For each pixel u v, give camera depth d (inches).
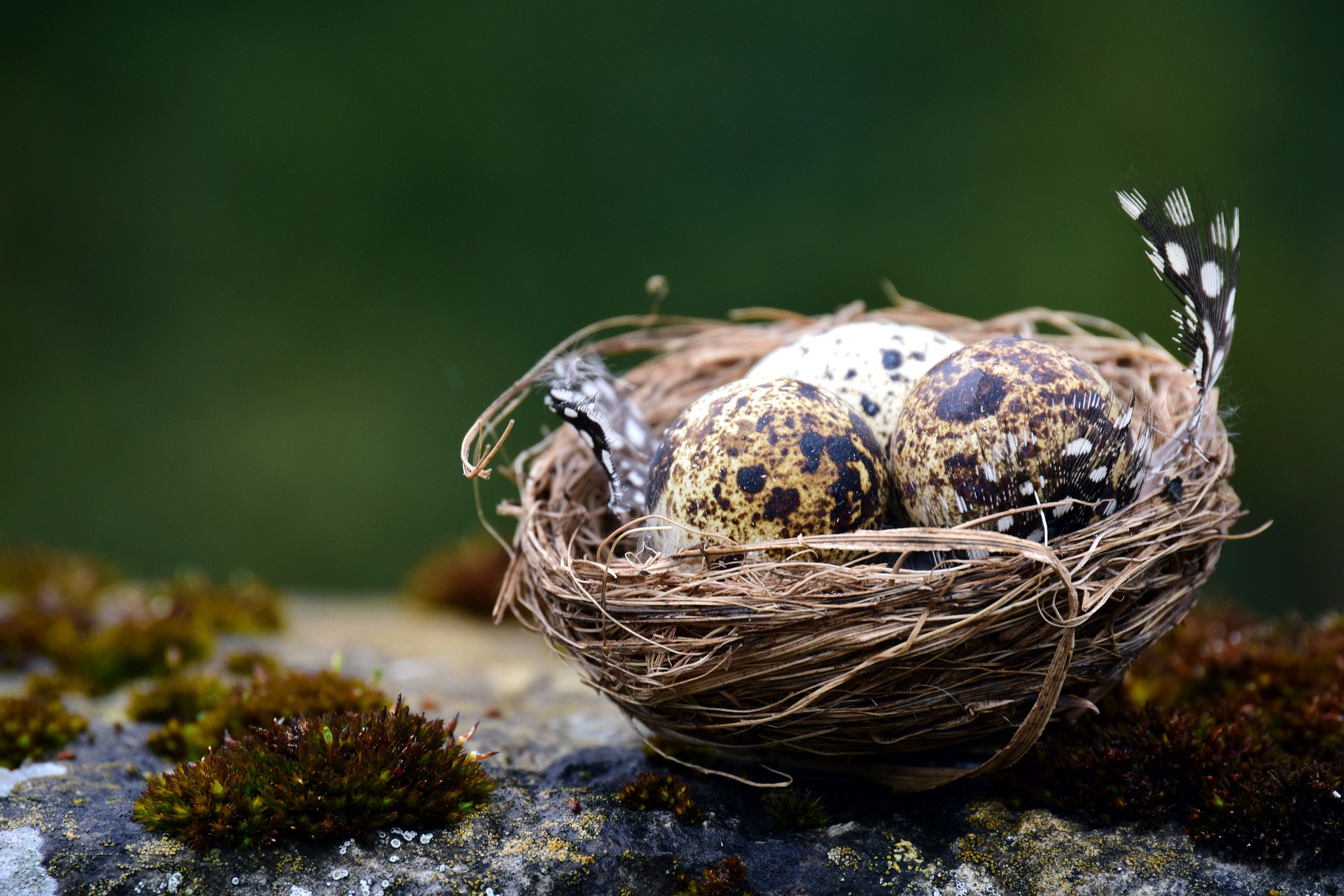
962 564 16.3
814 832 16.9
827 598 16.3
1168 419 17.6
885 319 19.2
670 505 17.1
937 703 16.4
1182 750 16.9
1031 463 16.7
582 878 16.6
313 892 16.5
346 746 16.9
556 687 19.4
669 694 16.6
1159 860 16.6
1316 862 16.6
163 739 17.8
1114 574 16.6
